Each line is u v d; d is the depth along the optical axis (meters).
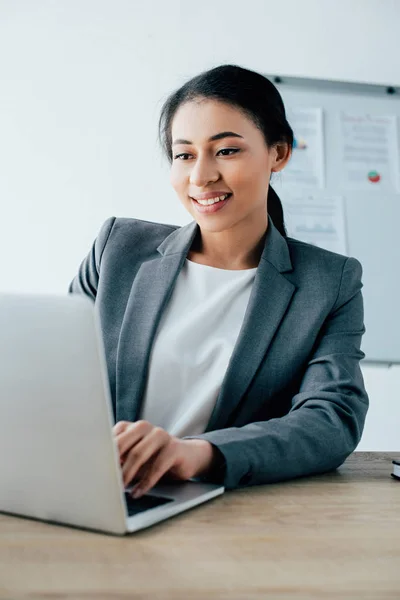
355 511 0.77
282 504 0.80
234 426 1.17
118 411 1.22
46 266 2.49
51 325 0.61
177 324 1.26
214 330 1.25
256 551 0.60
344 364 1.16
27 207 2.50
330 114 2.65
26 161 2.51
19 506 0.69
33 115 2.52
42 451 0.65
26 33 2.54
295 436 0.96
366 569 0.56
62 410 0.63
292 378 1.19
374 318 2.59
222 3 2.65
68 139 2.53
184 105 1.19
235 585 0.51
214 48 2.63
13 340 0.63
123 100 2.57
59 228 2.51
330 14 2.70
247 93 1.18
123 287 1.32
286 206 2.59
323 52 2.68
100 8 2.59
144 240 1.39
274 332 1.19
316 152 2.62
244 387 1.16
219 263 1.33
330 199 2.62
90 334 0.60
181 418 1.19
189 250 1.35
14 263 2.48
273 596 0.49
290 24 2.68
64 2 2.57
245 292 1.28
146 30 2.60
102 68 2.57
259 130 1.20
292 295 1.23
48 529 0.65
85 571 0.53
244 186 1.18
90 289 1.41
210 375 1.22
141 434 0.78
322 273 1.25
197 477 0.86
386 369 2.59
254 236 1.30
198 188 1.18
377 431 2.58
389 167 2.66
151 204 2.56
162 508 0.71
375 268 2.61
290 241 1.34
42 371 0.62
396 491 0.90
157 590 0.49
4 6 2.54
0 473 0.69
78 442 0.63
